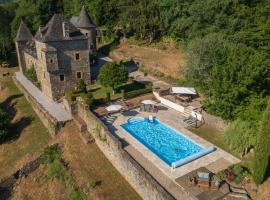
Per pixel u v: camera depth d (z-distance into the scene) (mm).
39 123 48531
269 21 49031
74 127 43062
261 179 26609
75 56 52844
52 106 49625
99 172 34375
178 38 73438
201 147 34594
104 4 91188
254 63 32719
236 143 31406
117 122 41219
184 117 42312
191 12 62344
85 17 77875
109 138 35312
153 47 76188
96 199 30469
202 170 29578
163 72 58844
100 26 95062
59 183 35219
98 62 73250
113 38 89125
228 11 57844
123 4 82375
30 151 42531
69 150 39219
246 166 29984
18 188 37156
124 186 31703
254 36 47094
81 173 34656
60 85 52781
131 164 30625
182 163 30984
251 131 31016
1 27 89938
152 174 29766
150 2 75375
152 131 39125
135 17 79312
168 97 47656
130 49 78812
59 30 51312
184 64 53625
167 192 27000
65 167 36625
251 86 33250
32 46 62781
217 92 35312
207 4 58500
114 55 77625
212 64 40938
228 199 25625
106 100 46438
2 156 43781
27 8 103188
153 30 80062
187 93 45344
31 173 38719
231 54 35906
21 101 57312
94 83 56594
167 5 71438
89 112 40812
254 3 58375
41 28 54531
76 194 32125
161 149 34938
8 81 68812
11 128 48875
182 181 28172
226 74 33938
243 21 54750
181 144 35844
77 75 54250
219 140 35688
